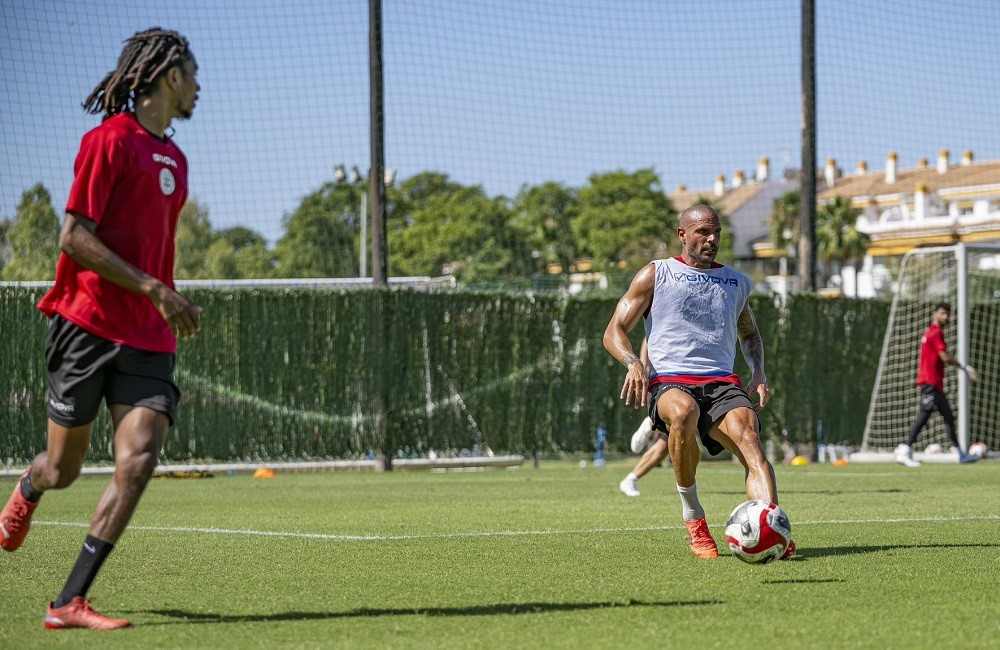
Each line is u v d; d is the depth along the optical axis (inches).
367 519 612.7
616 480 1015.0
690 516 439.8
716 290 445.4
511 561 424.2
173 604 330.6
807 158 1433.3
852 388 1422.2
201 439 1170.6
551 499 764.0
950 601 330.3
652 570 398.3
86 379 298.7
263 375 1189.1
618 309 449.4
